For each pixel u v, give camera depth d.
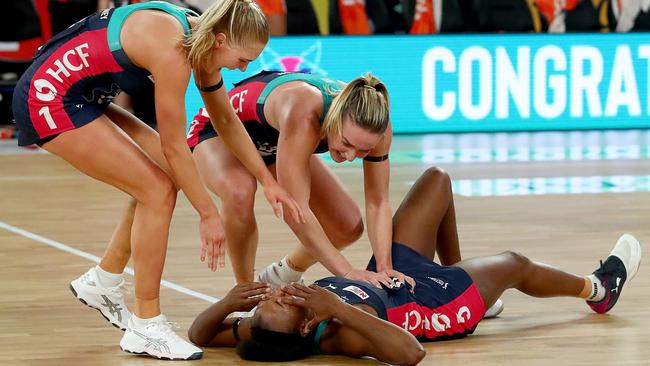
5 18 36.34
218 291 16.16
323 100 13.05
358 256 18.72
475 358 12.29
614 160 32.19
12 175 30.08
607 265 14.50
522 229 21.38
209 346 12.88
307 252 14.98
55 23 36.59
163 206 12.21
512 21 38.53
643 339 13.17
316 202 14.64
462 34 37.47
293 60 35.75
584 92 38.56
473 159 32.41
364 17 37.62
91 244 20.30
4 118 37.84
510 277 13.50
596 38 38.34
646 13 39.22
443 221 14.16
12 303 15.48
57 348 13.02
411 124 37.59
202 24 11.61
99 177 12.27
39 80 12.02
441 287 13.01
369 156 13.32
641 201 25.03
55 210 24.36
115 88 12.35
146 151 13.10
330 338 12.15
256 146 14.54
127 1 35.38
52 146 12.17
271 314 11.87
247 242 14.12
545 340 13.14
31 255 19.22
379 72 36.88
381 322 11.73
